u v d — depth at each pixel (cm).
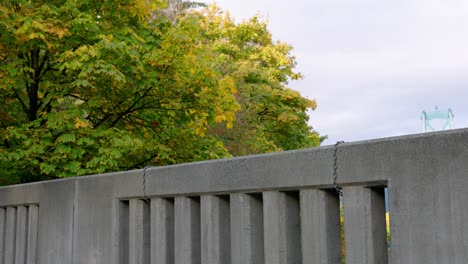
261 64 2617
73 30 836
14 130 815
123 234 443
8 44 838
